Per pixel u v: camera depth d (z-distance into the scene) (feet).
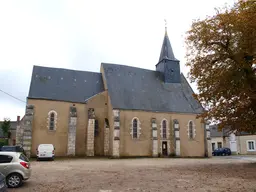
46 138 86.02
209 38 54.60
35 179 37.40
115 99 93.91
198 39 57.31
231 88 54.70
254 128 55.42
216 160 81.00
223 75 54.39
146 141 94.17
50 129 87.35
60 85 95.86
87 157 87.04
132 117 93.71
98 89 101.60
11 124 161.58
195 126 103.76
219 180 36.24
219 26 52.47
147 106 97.71
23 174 31.50
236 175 41.52
